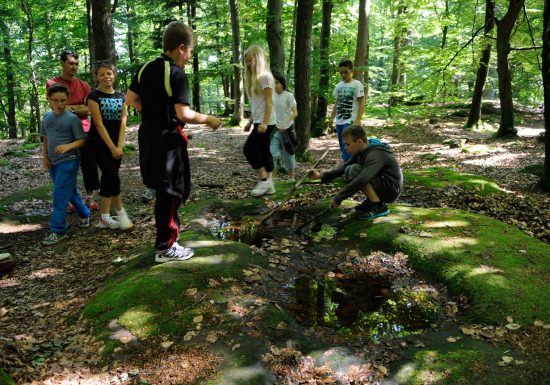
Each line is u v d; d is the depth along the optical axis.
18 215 5.23
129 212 5.43
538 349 2.42
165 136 3.14
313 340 2.58
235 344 2.51
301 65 9.23
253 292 3.14
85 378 2.32
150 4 20.27
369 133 14.56
